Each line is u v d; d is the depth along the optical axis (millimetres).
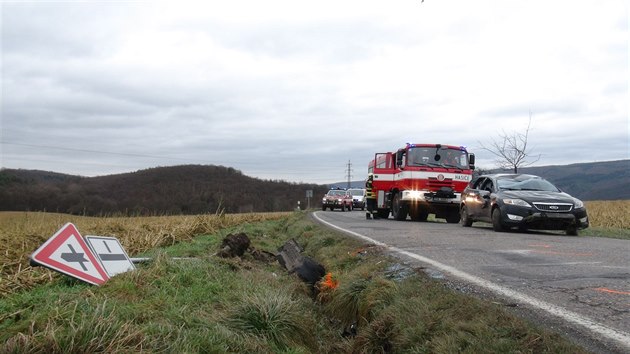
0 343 3367
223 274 6402
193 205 61406
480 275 6066
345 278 6824
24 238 8906
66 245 5219
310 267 8047
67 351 3166
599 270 6391
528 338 3537
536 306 4539
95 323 3477
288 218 23734
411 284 5445
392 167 20047
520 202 12344
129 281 5203
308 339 5141
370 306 5414
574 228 12297
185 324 4172
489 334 3668
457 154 18734
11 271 6453
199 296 5160
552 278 5855
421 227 14570
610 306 4535
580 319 4125
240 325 4617
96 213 16406
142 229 11570
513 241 10094
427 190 18109
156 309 4461
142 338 3479
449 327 3988
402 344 4211
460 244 9477
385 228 14062
